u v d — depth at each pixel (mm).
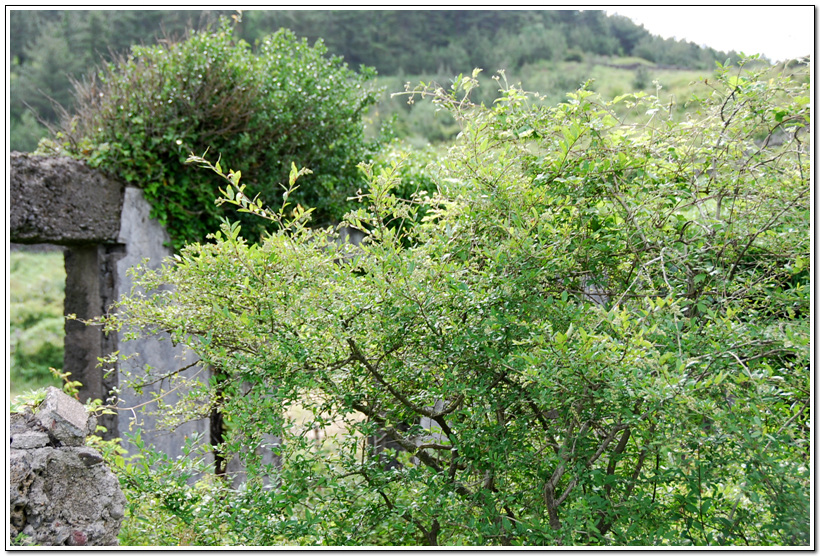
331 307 2084
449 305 2125
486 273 2211
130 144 3943
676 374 1737
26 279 8570
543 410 2213
